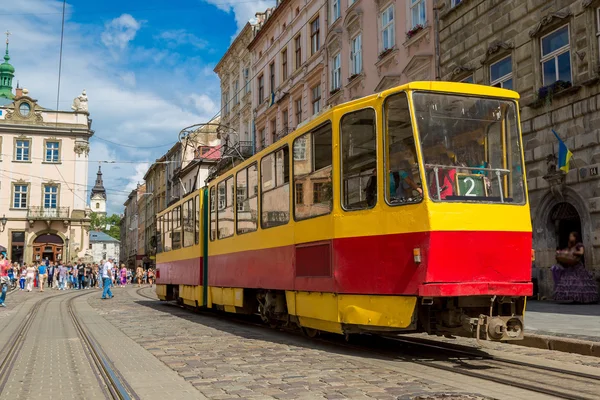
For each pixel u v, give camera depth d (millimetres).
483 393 5508
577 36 14164
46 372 7395
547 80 15289
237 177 12484
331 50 27328
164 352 8664
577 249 14289
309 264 9055
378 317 7672
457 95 7742
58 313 17203
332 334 10438
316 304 8898
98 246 127938
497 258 7375
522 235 7578
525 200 7766
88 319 14781
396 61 22062
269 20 34562
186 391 5918
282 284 9945
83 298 25438
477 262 7277
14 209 54031
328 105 27281
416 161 7367
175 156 62281
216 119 50750
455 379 6238
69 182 55406
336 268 8320
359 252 7984
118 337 10727
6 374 7238
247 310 12094
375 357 7828
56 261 54188
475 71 17953
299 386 6000
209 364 7496
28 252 53875
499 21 16891
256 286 11070
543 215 15242
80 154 55938
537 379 6148
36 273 42562
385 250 7621
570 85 14445
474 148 7680
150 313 16625
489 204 7473
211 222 14367
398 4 22016
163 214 20406
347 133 8383
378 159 7820
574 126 14242
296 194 9578
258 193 11180
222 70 46531
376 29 23375
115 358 8188
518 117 8039
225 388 5996
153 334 11117
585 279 13469
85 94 56625
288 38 32531
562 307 12883
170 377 6691
